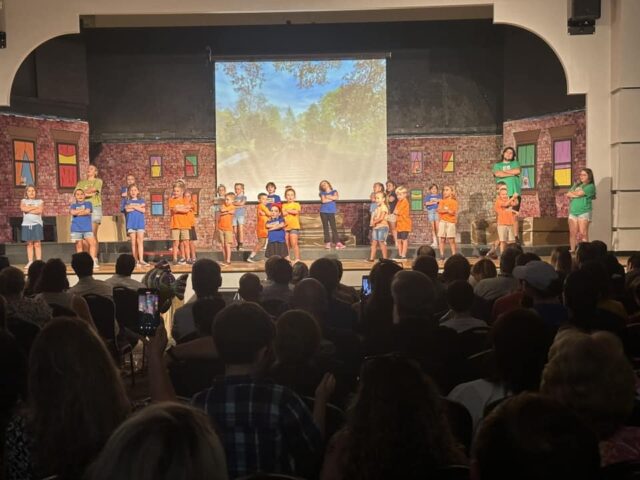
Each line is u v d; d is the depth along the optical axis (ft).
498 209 39.91
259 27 53.36
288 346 9.56
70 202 49.57
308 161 53.11
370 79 52.60
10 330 13.47
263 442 7.27
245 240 53.42
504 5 39.52
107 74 53.57
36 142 47.39
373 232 41.14
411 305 11.85
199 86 53.72
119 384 6.61
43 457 6.32
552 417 4.03
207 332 12.45
